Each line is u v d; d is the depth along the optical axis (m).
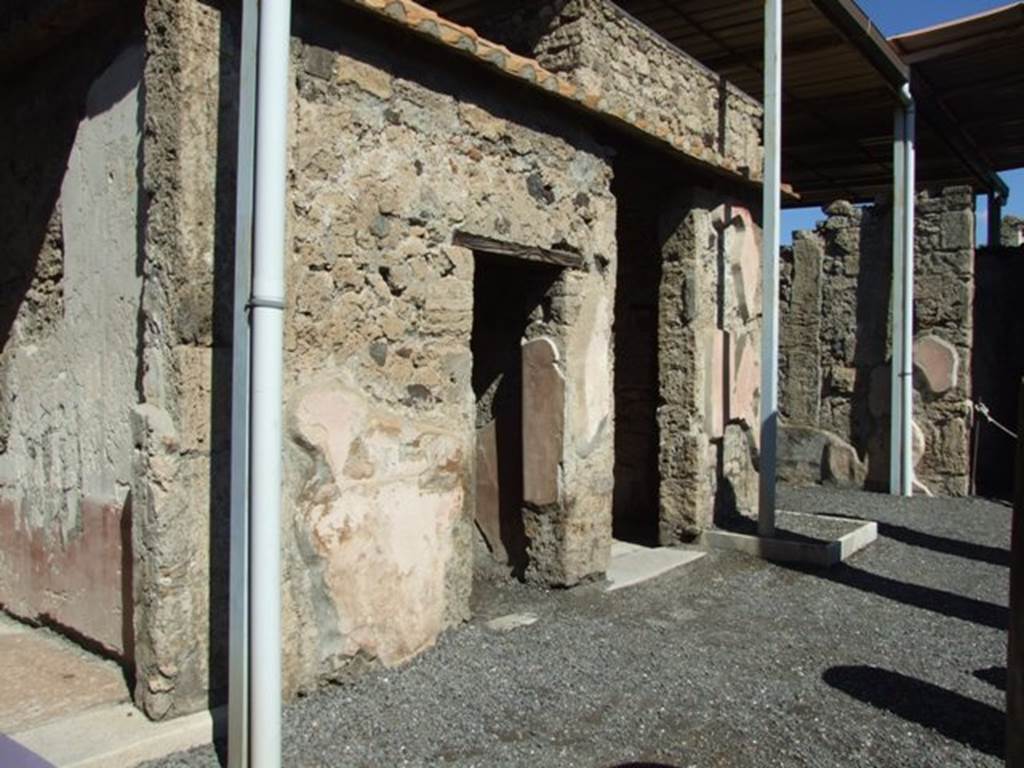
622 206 6.60
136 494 3.16
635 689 3.71
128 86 3.48
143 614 3.14
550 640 4.23
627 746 3.21
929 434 9.33
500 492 5.18
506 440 5.15
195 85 3.14
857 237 9.53
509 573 5.15
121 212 3.52
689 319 6.28
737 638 4.45
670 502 6.34
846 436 9.62
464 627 4.30
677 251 6.31
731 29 7.44
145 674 3.13
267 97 2.89
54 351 3.94
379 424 3.75
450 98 4.11
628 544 6.39
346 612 3.61
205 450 3.19
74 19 3.65
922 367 9.33
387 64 3.80
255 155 2.91
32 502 4.10
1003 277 10.42
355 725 3.26
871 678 3.93
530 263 4.73
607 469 5.23
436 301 4.03
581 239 4.96
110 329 3.58
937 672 4.05
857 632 4.62
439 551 4.06
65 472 3.86
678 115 5.96
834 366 9.66
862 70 8.45
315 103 3.50
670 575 5.61
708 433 6.44
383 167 3.78
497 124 4.37
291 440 3.41
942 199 9.22
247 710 2.88
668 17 7.20
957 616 4.97
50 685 3.40
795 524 6.87
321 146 3.52
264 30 2.89
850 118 10.01
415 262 3.93
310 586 3.48
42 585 4.03
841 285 9.62
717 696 3.68
